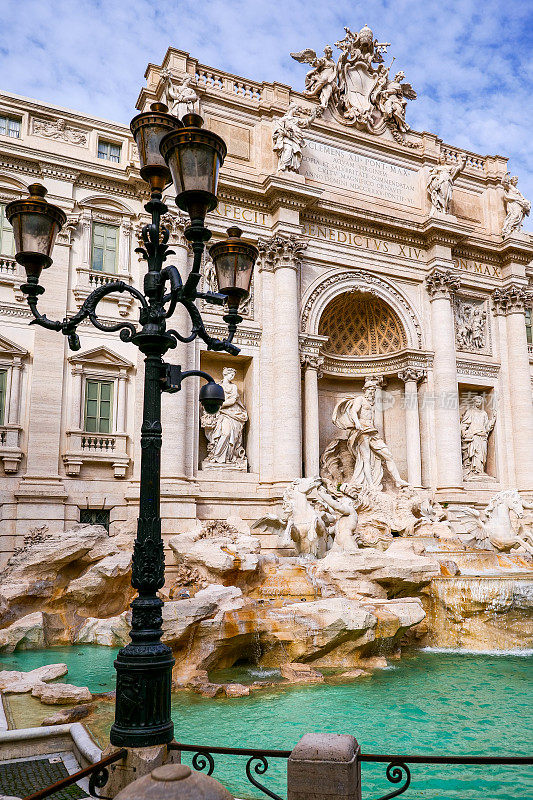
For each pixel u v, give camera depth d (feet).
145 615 22.84
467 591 63.41
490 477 110.11
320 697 41.32
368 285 103.30
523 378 113.80
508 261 117.39
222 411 90.17
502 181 121.19
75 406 80.43
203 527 78.74
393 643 55.26
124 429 82.99
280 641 49.01
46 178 83.61
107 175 86.33
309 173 102.58
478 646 62.34
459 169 112.88
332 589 60.75
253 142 98.63
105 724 32.91
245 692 41.68
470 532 96.84
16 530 74.64
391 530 88.99
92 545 67.56
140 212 88.74
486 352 114.73
